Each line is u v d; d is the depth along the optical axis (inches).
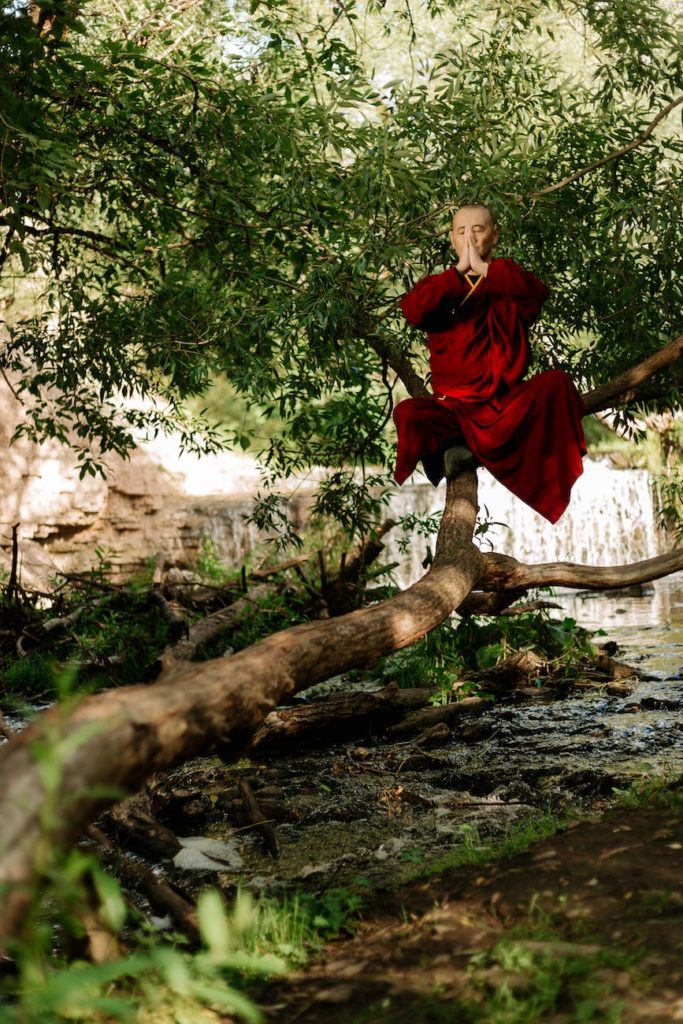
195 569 746.8
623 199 305.1
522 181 286.4
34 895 87.2
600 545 824.3
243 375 316.8
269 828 209.6
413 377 315.9
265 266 340.2
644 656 426.3
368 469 817.5
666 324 320.5
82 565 770.2
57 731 92.4
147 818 214.1
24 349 394.6
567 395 213.0
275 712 295.1
